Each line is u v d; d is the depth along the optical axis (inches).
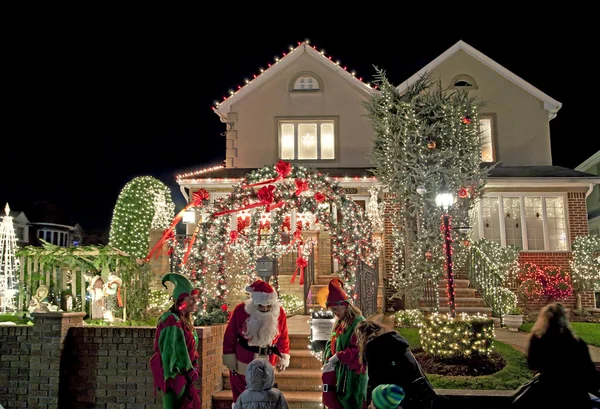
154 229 621.3
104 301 411.2
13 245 438.3
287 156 766.5
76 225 1748.3
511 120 775.7
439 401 191.6
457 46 781.9
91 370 310.2
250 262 444.8
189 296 244.2
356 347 227.8
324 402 236.5
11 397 308.7
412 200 541.3
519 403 192.7
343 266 377.4
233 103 779.4
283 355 273.7
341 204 386.6
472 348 363.9
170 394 229.6
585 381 185.5
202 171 748.0
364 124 764.0
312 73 777.6
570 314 649.6
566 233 709.3
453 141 562.3
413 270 537.6
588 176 700.7
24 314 390.9
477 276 602.5
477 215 716.7
